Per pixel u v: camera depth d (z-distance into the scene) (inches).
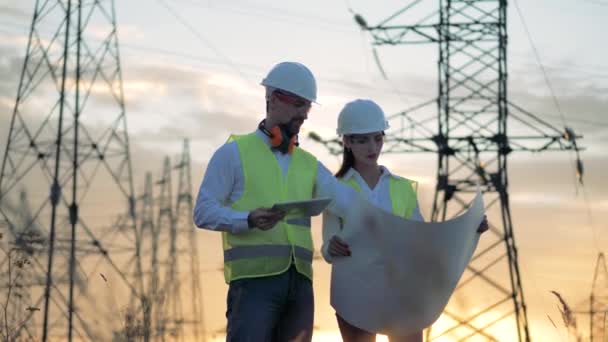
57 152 1243.8
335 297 276.8
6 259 369.4
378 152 300.2
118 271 1302.9
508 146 1200.2
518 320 1159.6
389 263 259.9
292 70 248.8
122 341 371.6
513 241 1185.4
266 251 240.4
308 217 249.0
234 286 242.2
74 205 1206.9
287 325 246.1
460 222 248.1
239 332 238.5
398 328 273.7
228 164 243.4
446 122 1238.3
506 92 1227.2
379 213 251.9
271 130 247.9
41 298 1040.8
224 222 233.9
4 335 357.7
